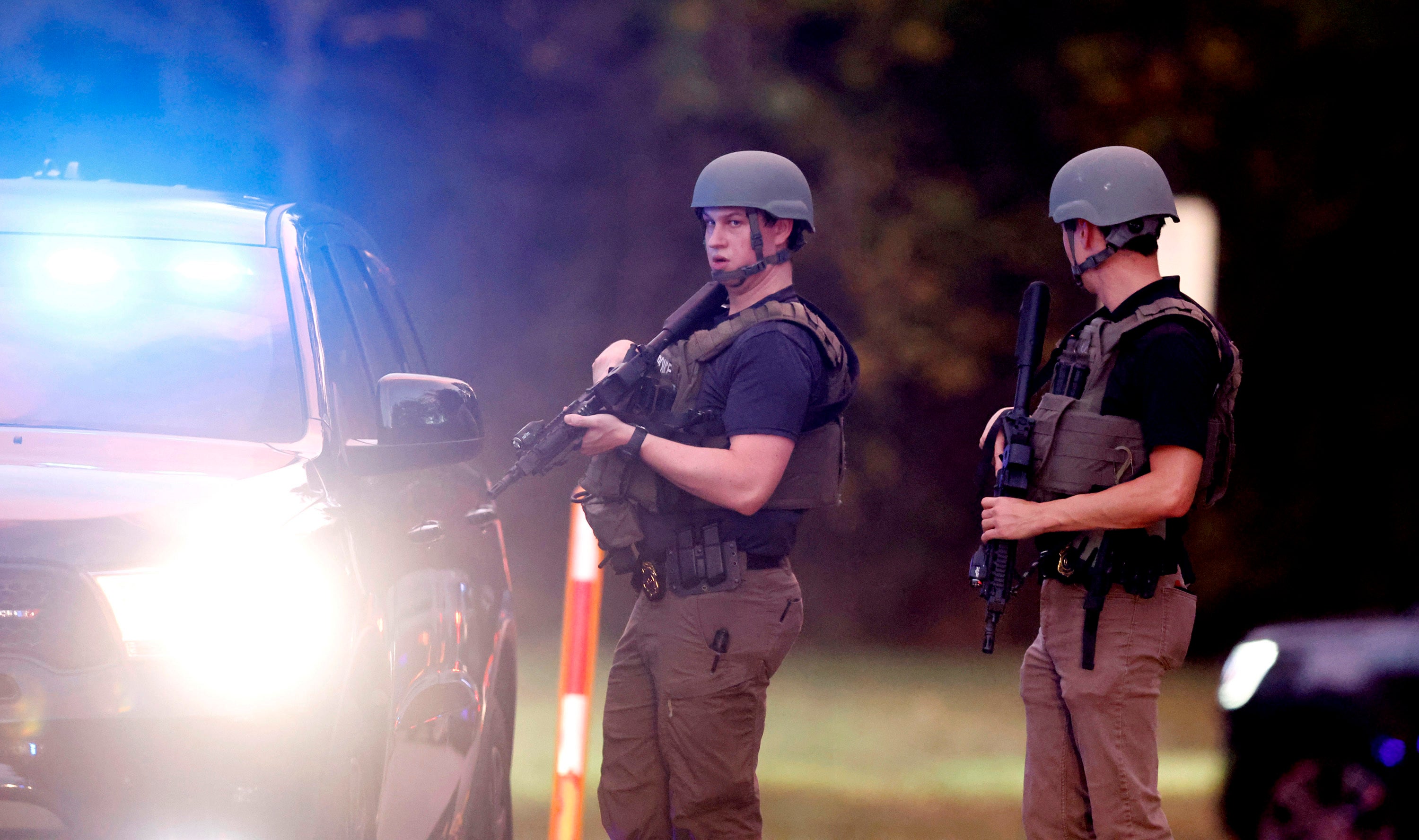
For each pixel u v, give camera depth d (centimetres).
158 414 1633
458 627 1861
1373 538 9431
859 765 4547
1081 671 1622
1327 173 9238
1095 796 1617
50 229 1778
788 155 8088
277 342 1702
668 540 1727
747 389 1691
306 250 1830
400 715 1684
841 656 8119
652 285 8144
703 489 1667
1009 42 8638
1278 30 8931
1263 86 9100
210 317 1714
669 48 7750
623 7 7756
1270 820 2619
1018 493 1633
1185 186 9006
